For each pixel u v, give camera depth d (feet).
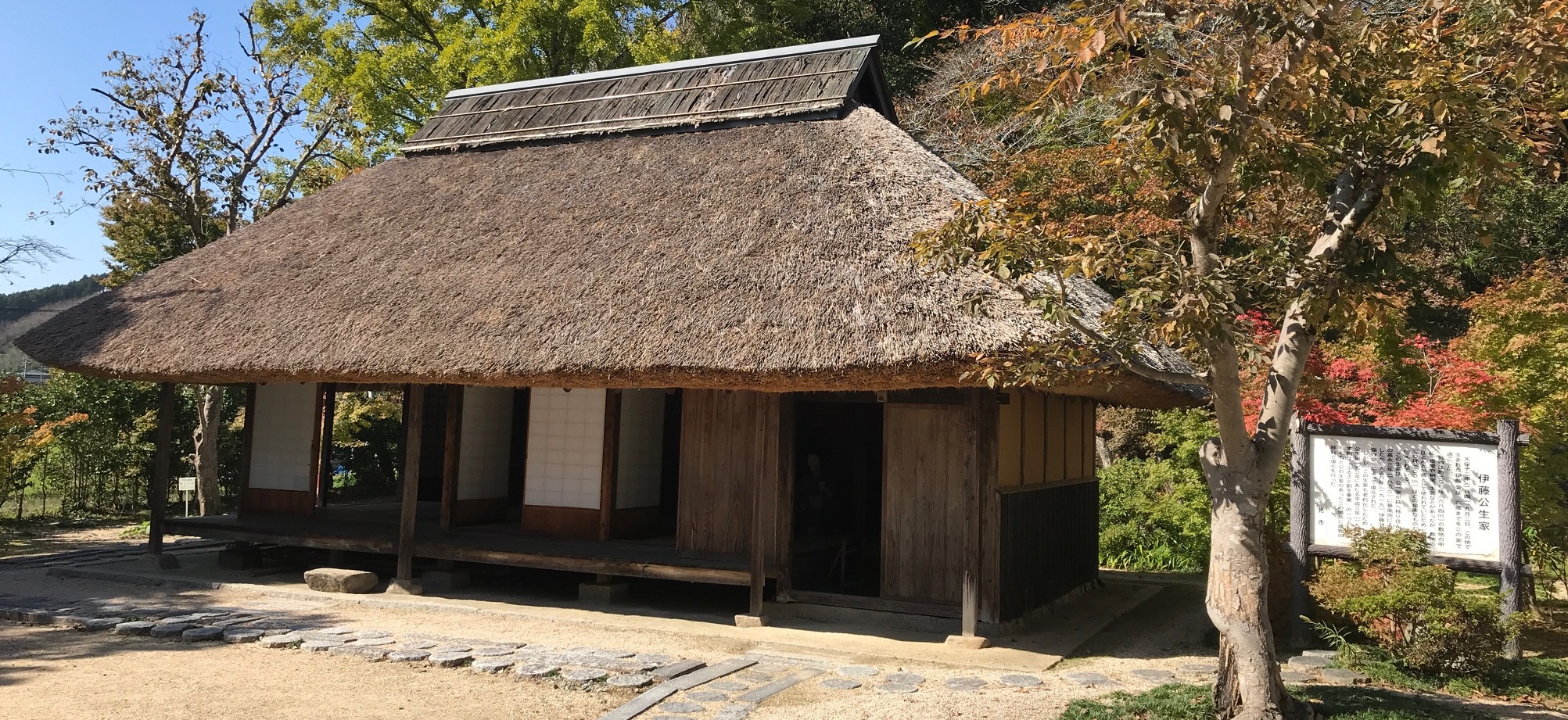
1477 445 21.88
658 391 32.76
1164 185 21.68
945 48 64.54
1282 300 16.72
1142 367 16.60
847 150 28.73
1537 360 29.32
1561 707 18.26
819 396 26.30
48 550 40.06
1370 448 22.81
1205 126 14.98
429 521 34.96
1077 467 32.30
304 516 34.81
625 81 37.70
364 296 28.96
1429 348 35.40
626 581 29.43
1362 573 21.53
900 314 21.38
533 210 31.42
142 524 50.39
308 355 27.14
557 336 24.64
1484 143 14.92
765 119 32.78
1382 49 16.42
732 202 27.94
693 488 28.37
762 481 25.88
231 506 58.80
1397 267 15.60
